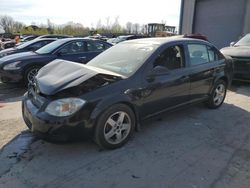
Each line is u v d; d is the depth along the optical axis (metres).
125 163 3.17
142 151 3.47
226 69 5.35
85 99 3.10
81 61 7.64
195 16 19.58
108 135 3.40
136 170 3.03
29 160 3.21
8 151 3.42
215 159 3.30
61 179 2.84
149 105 3.80
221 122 4.57
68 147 3.52
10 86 7.27
